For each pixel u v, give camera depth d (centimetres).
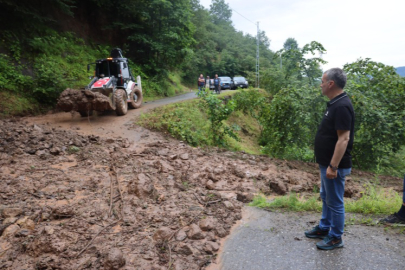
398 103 998
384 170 1016
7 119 1096
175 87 2642
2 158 641
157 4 2053
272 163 847
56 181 541
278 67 2456
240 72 5056
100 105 1036
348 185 658
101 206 440
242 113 1992
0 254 315
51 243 322
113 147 793
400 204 423
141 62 2247
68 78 1473
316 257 306
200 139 1049
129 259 305
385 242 332
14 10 1472
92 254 315
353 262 294
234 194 524
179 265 297
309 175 735
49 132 854
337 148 289
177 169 650
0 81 1234
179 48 2283
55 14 1842
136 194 473
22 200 456
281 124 1008
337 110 291
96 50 1966
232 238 357
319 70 1026
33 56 1494
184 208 440
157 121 1073
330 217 338
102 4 2075
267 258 309
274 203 460
